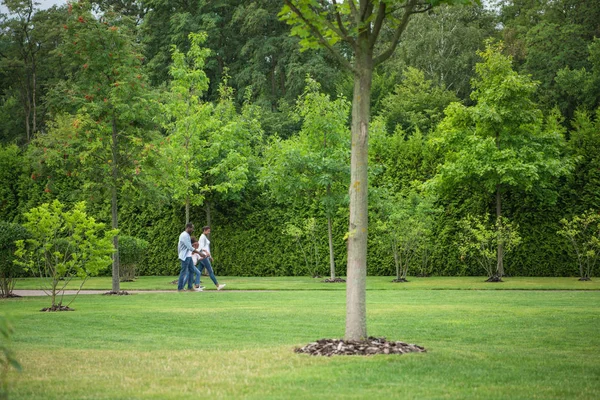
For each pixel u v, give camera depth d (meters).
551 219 24.25
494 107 23.03
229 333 9.38
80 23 18.20
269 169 23.72
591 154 23.83
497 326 9.82
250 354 7.23
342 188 23.23
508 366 6.46
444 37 44.56
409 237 22.14
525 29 41.84
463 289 18.39
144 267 29.31
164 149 19.47
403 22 7.47
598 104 34.97
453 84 44.81
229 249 28.44
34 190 29.67
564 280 21.86
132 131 18.69
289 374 6.05
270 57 41.31
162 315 11.62
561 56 36.72
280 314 11.68
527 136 23.52
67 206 29.19
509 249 22.97
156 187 19.86
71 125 18.17
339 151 22.58
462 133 23.88
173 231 29.09
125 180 18.73
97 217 29.48
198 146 25.56
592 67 36.19
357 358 6.76
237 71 41.09
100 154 18.52
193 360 6.94
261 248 28.02
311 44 7.86
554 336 8.78
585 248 22.70
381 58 7.54
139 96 18.47
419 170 25.94
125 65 18.53
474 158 22.84
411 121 38.84
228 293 17.62
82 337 9.04
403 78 45.84
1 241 16.56
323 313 11.83
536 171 22.22
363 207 7.42
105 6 42.84
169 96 25.41
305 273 27.30
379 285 20.19
